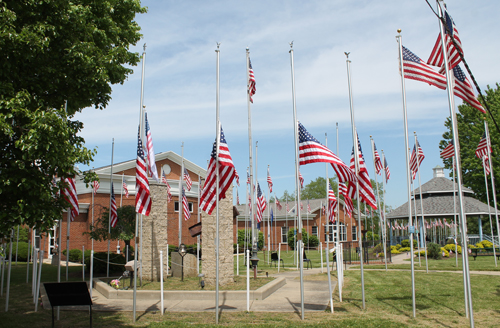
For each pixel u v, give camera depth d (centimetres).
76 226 3144
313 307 1157
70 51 1030
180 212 2623
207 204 1145
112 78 1368
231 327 934
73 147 927
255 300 1274
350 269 2286
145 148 1441
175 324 974
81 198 3247
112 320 1031
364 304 1125
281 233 5175
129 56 1484
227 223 1536
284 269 2364
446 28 956
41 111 865
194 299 1302
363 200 1183
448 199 3859
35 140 821
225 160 1122
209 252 1513
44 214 902
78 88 1134
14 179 830
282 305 1189
